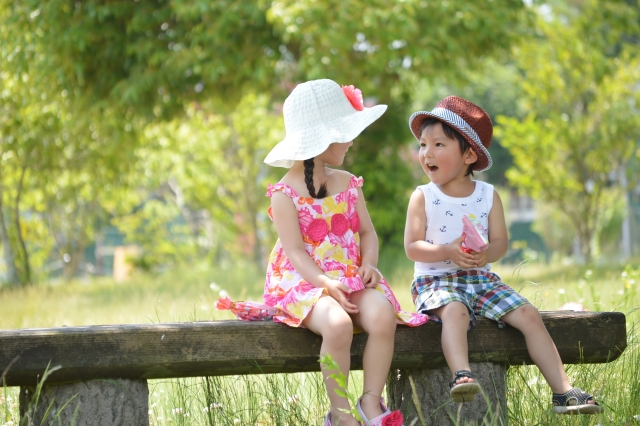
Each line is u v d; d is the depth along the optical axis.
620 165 14.83
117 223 22.27
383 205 15.27
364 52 12.93
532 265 13.92
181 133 17.94
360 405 3.01
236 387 3.93
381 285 3.38
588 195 14.62
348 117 3.58
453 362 3.10
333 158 3.53
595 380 3.75
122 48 12.57
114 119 12.69
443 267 3.62
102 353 2.89
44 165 13.70
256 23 12.30
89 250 29.52
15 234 15.59
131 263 22.11
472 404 3.29
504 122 14.78
